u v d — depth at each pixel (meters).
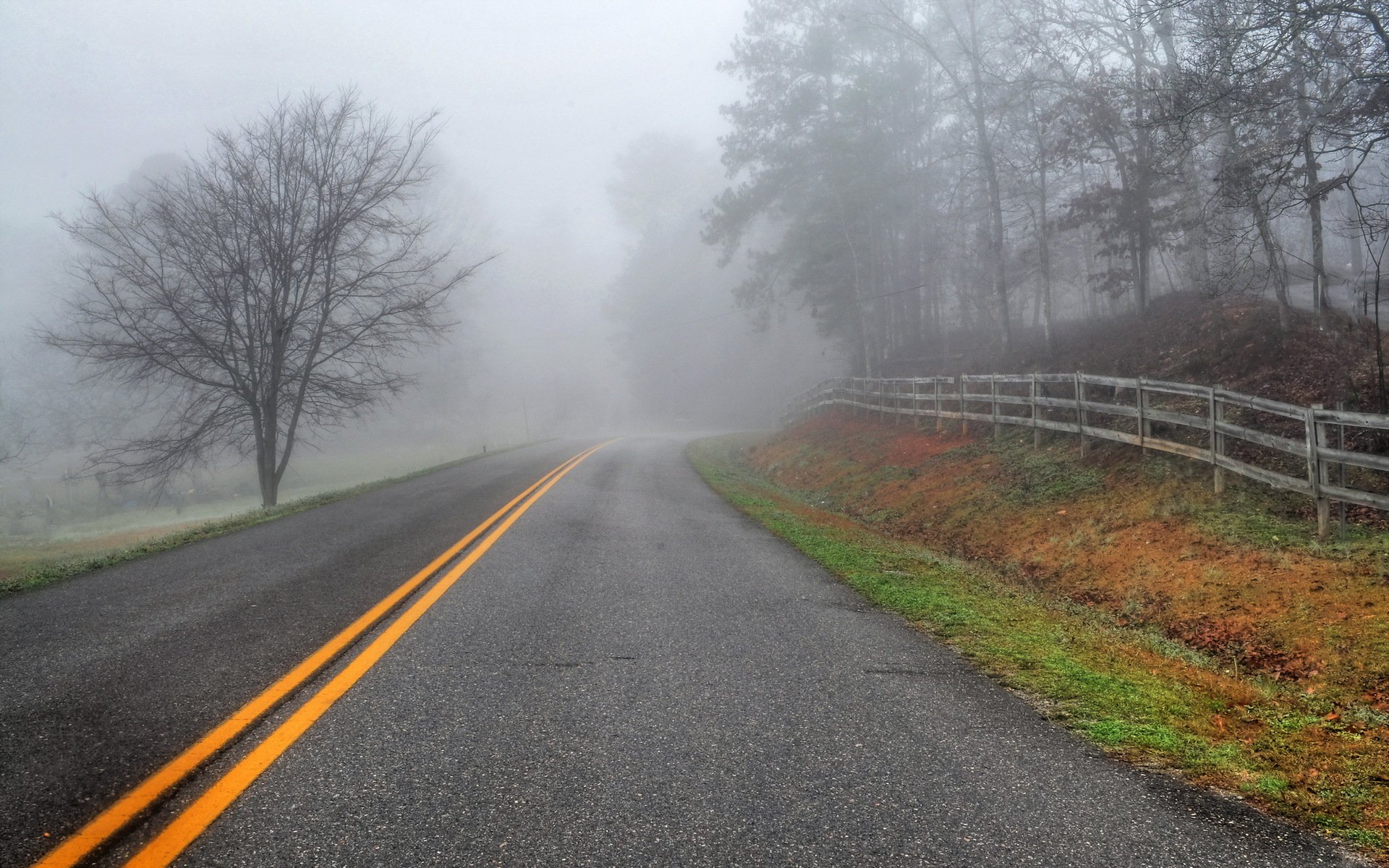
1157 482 10.55
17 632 5.26
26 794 2.83
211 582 6.94
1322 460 7.89
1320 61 12.21
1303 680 5.54
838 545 9.56
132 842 2.49
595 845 2.50
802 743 3.40
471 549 8.44
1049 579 9.20
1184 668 5.26
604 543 8.98
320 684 4.10
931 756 3.29
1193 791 3.03
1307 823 2.79
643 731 3.50
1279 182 12.55
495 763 3.12
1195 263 20.16
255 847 2.46
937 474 15.05
